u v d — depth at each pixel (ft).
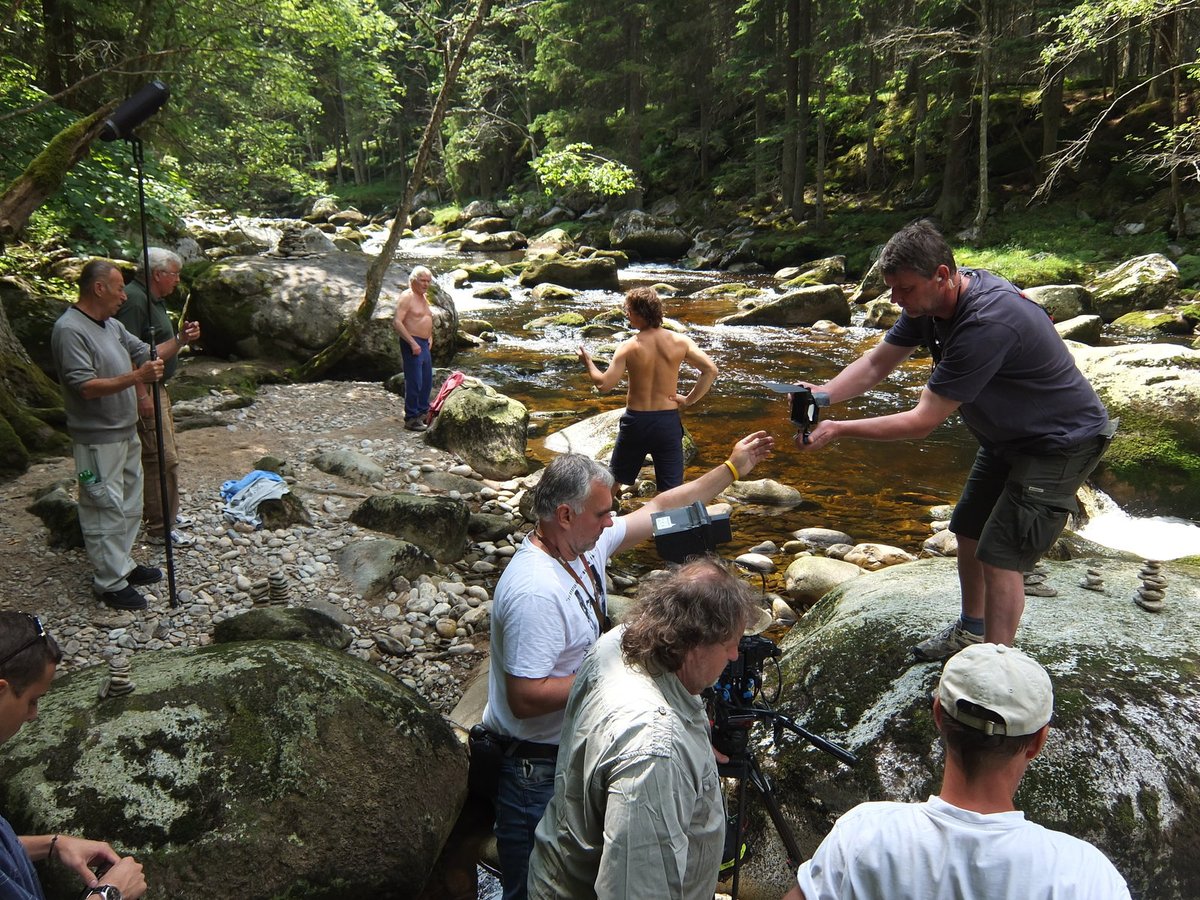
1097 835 9.95
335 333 36.24
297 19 45.88
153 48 44.01
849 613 13.51
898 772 10.84
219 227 69.10
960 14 74.23
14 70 34.22
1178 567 15.38
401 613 17.07
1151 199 68.54
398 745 11.11
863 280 61.52
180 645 15.11
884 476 27.07
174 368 18.56
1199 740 10.55
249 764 10.14
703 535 8.39
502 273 73.36
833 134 101.65
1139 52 89.30
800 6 86.12
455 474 25.00
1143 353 26.40
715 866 6.39
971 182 81.25
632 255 94.38
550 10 100.63
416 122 150.20
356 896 10.03
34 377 26.08
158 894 9.12
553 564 8.21
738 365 42.34
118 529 15.75
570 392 36.47
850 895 5.24
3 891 6.04
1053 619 12.60
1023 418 10.26
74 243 32.94
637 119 104.88
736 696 7.60
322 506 21.21
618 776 5.94
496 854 11.14
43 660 6.68
